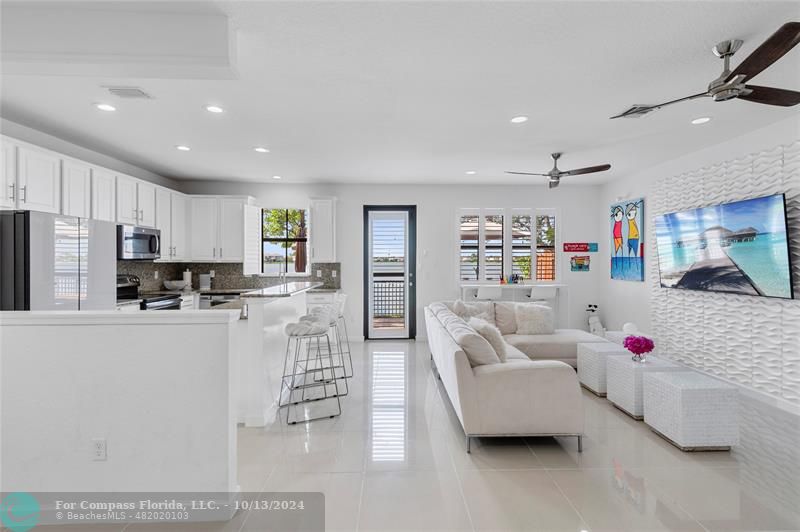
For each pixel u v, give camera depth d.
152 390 2.17
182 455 2.17
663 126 3.91
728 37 2.36
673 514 2.16
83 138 4.28
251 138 4.28
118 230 4.57
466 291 6.82
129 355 2.17
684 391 2.88
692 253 4.72
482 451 2.94
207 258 6.36
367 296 7.03
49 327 2.14
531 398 2.93
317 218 6.76
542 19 2.17
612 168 5.74
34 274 3.00
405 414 3.65
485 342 3.10
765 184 3.90
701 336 4.71
